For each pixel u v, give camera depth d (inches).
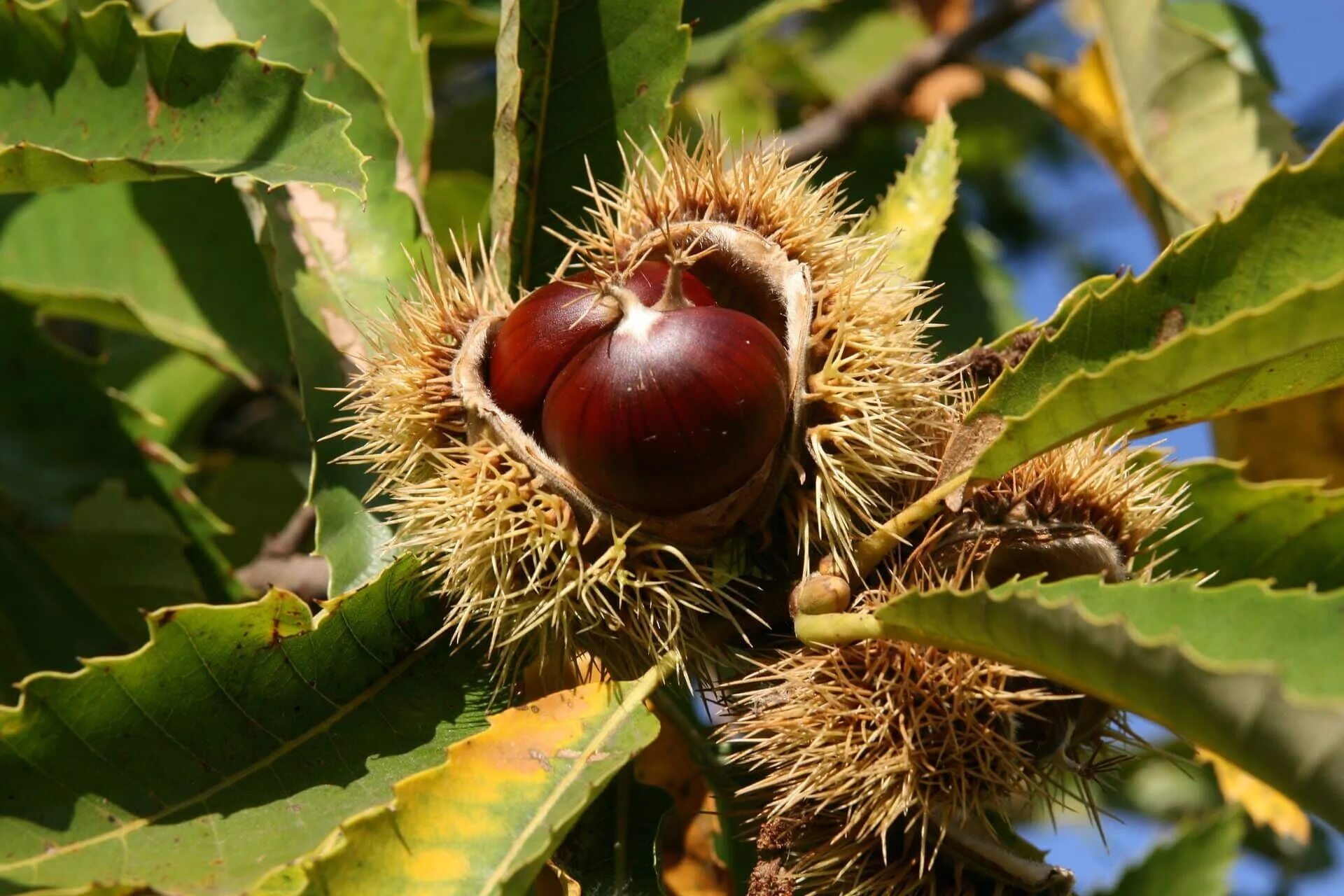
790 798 14.4
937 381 15.0
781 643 14.9
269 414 21.0
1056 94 20.4
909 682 14.3
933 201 16.9
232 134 15.0
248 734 14.6
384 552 15.7
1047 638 13.3
